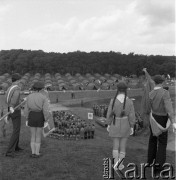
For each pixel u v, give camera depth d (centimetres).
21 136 1288
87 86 9225
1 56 13725
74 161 838
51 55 13588
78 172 751
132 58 13800
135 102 6656
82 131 2170
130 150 1010
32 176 718
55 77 12094
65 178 713
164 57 13950
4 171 745
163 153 741
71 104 6372
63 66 13288
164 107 713
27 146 1004
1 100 3669
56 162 819
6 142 1088
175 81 8450
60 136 2030
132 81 9381
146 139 2244
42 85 848
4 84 8188
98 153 931
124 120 721
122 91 722
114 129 726
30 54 13425
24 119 2353
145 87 830
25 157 868
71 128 2161
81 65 13425
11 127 1608
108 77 12688
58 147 1014
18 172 743
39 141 866
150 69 13062
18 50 13900
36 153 870
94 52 14162
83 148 1008
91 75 12988
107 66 13625
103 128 3022
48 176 722
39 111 842
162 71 12962
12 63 13400
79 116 3953
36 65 13112
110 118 731
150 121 734
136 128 2375
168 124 720
